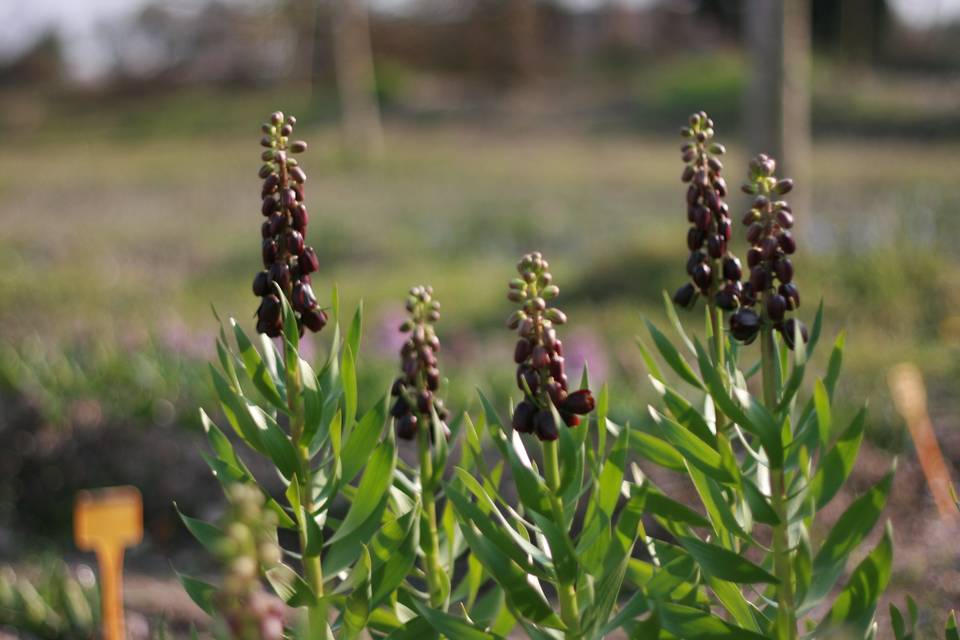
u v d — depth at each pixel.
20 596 4.18
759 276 1.97
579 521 4.83
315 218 19.09
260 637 1.36
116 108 47.00
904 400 5.23
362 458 2.05
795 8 11.93
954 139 27.23
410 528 2.02
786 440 2.03
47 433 6.12
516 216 18.36
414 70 50.22
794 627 1.94
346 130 31.88
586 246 15.12
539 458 5.49
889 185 19.09
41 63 52.53
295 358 2.05
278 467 2.01
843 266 10.13
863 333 8.66
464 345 8.73
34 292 12.63
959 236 11.61
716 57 41.06
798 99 12.04
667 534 4.84
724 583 2.10
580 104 40.75
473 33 49.06
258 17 34.50
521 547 2.00
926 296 9.48
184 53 48.12
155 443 6.05
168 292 12.65
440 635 2.06
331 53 43.34
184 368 6.91
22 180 28.14
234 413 2.04
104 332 9.01
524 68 48.56
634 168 25.84
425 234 16.86
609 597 1.98
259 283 2.07
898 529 5.05
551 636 1.97
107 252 16.25
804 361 1.92
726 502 2.12
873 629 2.06
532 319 1.98
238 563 1.37
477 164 28.23
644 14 49.66
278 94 45.19
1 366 6.77
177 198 23.84
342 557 2.04
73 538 5.72
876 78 37.06
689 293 2.10
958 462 5.75
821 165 23.08
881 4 41.25
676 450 2.04
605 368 7.32
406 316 7.98
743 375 2.21
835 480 1.91
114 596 3.02
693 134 2.07
